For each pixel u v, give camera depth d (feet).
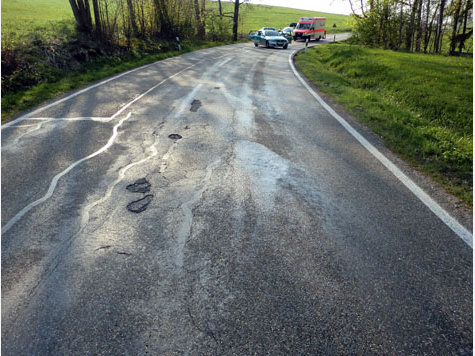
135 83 31.65
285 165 14.34
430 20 78.23
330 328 6.52
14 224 9.71
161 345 6.09
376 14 76.54
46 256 8.39
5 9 68.90
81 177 12.72
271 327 6.50
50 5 101.65
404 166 14.66
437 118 24.97
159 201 11.10
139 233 9.38
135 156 14.83
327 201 11.41
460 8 71.20
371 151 16.39
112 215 10.23
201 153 15.34
